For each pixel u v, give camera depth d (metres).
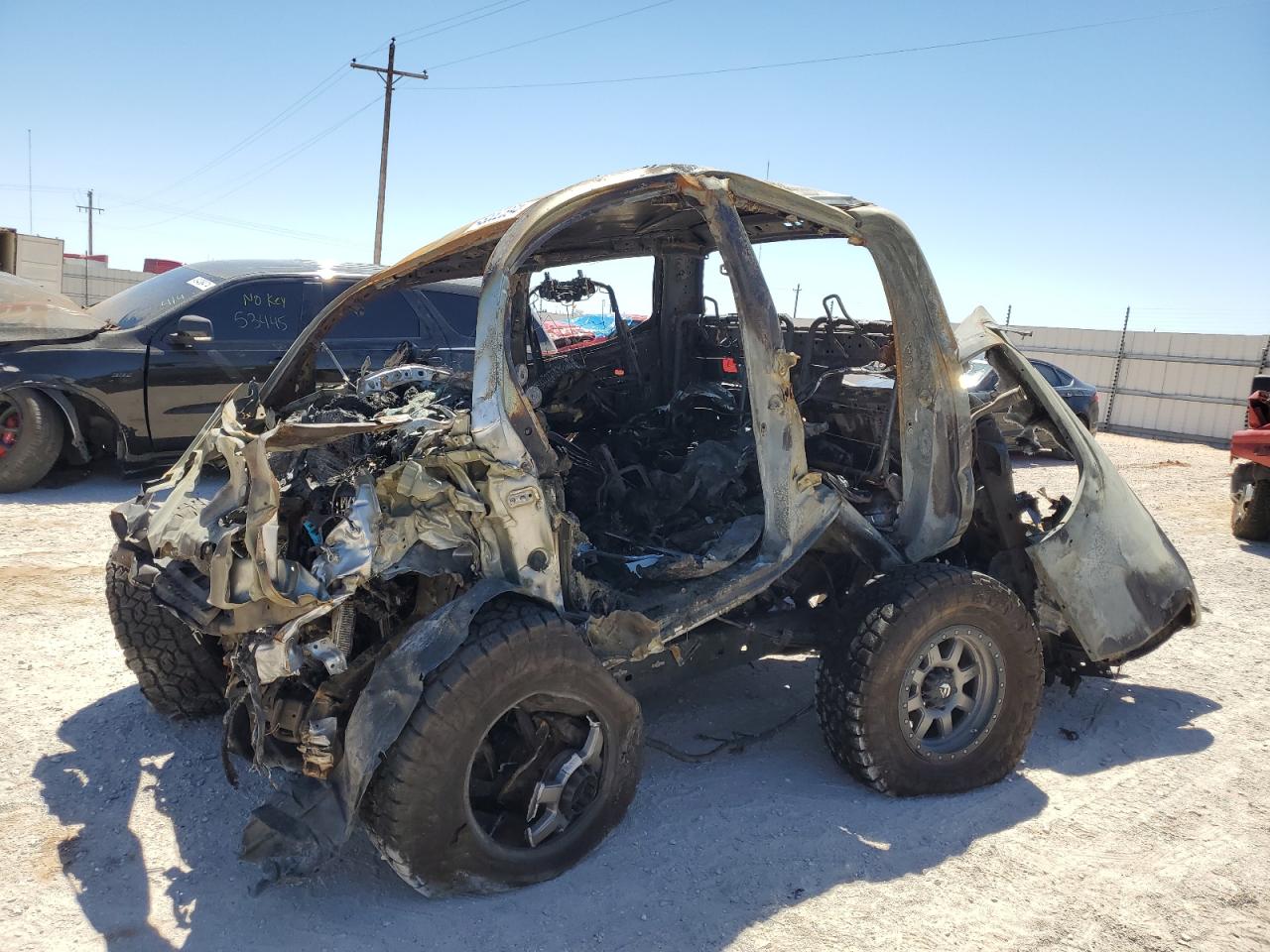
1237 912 3.02
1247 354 19.12
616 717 3.11
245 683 3.01
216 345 8.50
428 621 2.79
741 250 3.41
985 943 2.83
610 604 3.27
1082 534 4.18
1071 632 4.34
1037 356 22.83
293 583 2.63
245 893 2.93
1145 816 3.61
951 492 3.93
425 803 2.69
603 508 4.20
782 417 3.46
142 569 3.13
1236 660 5.41
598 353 5.24
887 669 3.50
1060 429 4.41
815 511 3.56
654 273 5.28
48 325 8.17
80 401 8.28
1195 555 7.99
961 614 3.63
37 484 8.51
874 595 3.62
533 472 2.98
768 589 4.00
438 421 3.08
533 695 2.90
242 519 2.78
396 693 2.68
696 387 4.93
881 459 4.23
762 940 2.80
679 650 3.57
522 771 3.01
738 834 3.36
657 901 2.96
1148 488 11.75
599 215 3.79
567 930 2.81
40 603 5.38
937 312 3.85
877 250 3.77
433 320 9.11
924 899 3.03
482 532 2.94
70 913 2.80
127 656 3.85
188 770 3.67
